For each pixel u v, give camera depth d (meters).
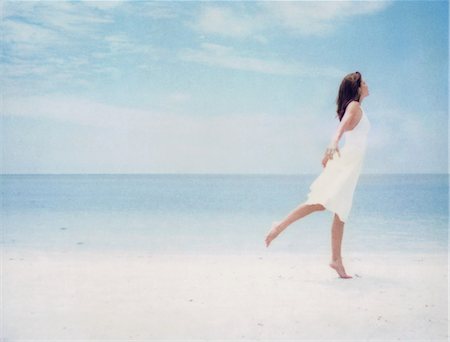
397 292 3.68
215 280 4.00
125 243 5.49
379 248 5.11
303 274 4.18
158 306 3.41
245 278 4.07
